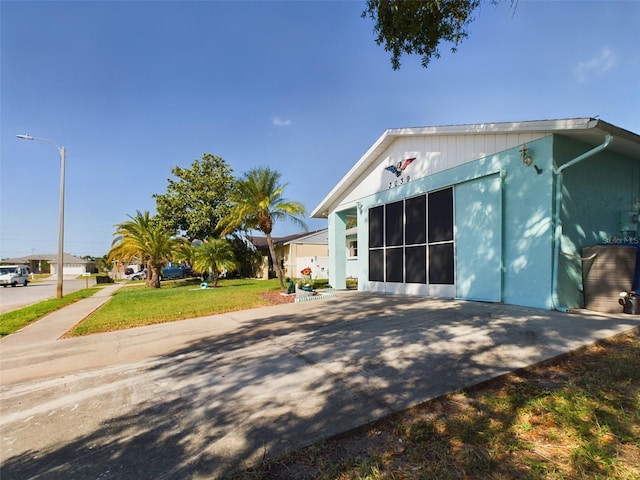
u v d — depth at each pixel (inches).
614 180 307.6
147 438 111.3
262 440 105.6
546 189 265.6
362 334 219.8
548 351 165.3
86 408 138.5
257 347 213.2
